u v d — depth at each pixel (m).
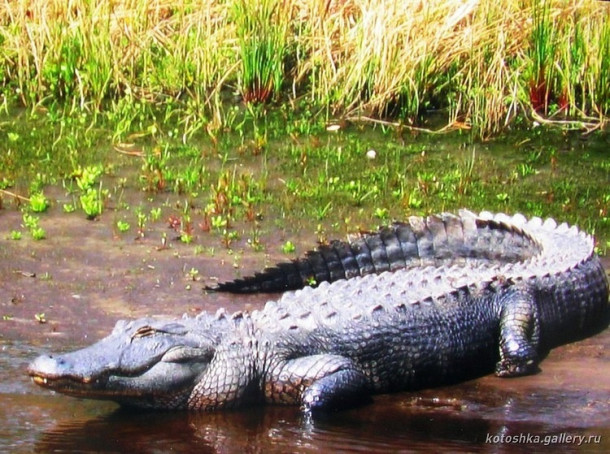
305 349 15.20
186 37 28.38
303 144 25.47
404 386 15.66
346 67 27.55
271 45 27.53
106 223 20.91
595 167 24.84
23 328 16.62
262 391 15.01
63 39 28.03
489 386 15.63
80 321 16.95
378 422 14.36
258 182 23.23
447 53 27.70
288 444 13.59
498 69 26.78
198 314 16.17
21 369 15.38
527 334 16.11
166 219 21.20
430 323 15.79
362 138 26.00
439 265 19.62
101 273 18.72
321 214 21.66
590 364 16.17
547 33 27.33
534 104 27.50
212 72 27.72
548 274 16.88
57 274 18.61
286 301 15.99
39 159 23.95
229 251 19.91
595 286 17.44
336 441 13.66
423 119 27.09
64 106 27.11
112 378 14.21
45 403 14.63
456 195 23.05
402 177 23.73
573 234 18.77
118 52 28.05
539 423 14.23
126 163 24.00
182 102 27.31
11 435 13.59
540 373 15.90
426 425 14.23
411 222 19.66
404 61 27.16
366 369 15.43
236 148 25.05
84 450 13.23
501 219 19.52
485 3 27.94
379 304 15.75
